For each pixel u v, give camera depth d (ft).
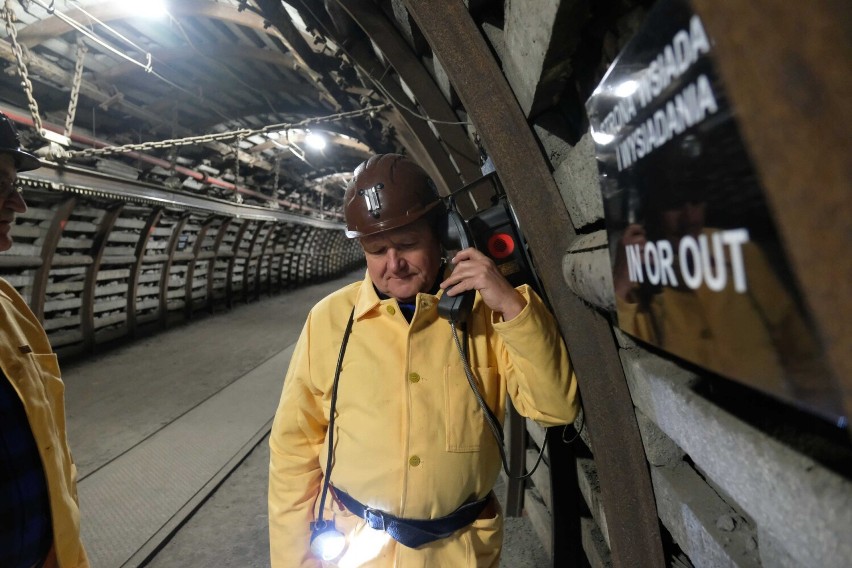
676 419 2.21
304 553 3.80
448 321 3.51
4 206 4.01
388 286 3.49
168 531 8.84
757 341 1.09
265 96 23.52
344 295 3.86
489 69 3.38
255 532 9.07
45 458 3.75
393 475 3.26
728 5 0.93
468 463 3.31
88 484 10.64
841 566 1.12
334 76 13.56
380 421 3.33
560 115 4.04
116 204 22.21
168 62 19.90
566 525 5.34
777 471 1.34
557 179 3.68
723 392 1.94
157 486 10.53
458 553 3.37
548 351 3.10
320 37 10.02
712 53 1.02
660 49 1.38
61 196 18.81
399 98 8.98
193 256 33.88
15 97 18.42
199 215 32.17
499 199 4.03
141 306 29.22
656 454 3.06
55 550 3.87
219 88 22.90
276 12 10.33
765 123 0.90
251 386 18.25
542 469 7.00
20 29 15.03
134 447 12.62
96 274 23.57
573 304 3.27
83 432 13.69
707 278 1.29
